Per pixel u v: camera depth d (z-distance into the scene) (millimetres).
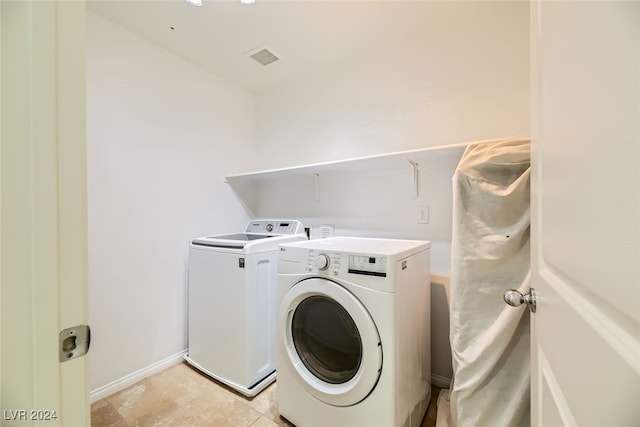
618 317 321
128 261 1759
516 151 1139
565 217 495
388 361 1079
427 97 1806
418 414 1346
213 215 2301
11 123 460
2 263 466
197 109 2188
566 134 491
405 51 1888
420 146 1828
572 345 462
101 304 1635
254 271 1663
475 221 1184
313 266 1284
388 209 1968
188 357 1969
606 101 350
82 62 490
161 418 1438
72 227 478
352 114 2131
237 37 1850
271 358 1769
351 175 2143
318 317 1363
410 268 1253
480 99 1634
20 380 455
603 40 357
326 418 1231
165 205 1965
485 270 1141
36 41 437
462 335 1172
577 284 442
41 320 445
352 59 2113
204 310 1848
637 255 288
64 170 468
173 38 1856
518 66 1536
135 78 1804
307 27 1754
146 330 1832
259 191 2697
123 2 1531
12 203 459
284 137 2520
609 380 338
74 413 479
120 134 1730
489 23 1614
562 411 503
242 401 1562
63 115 465
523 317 1078
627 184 305
